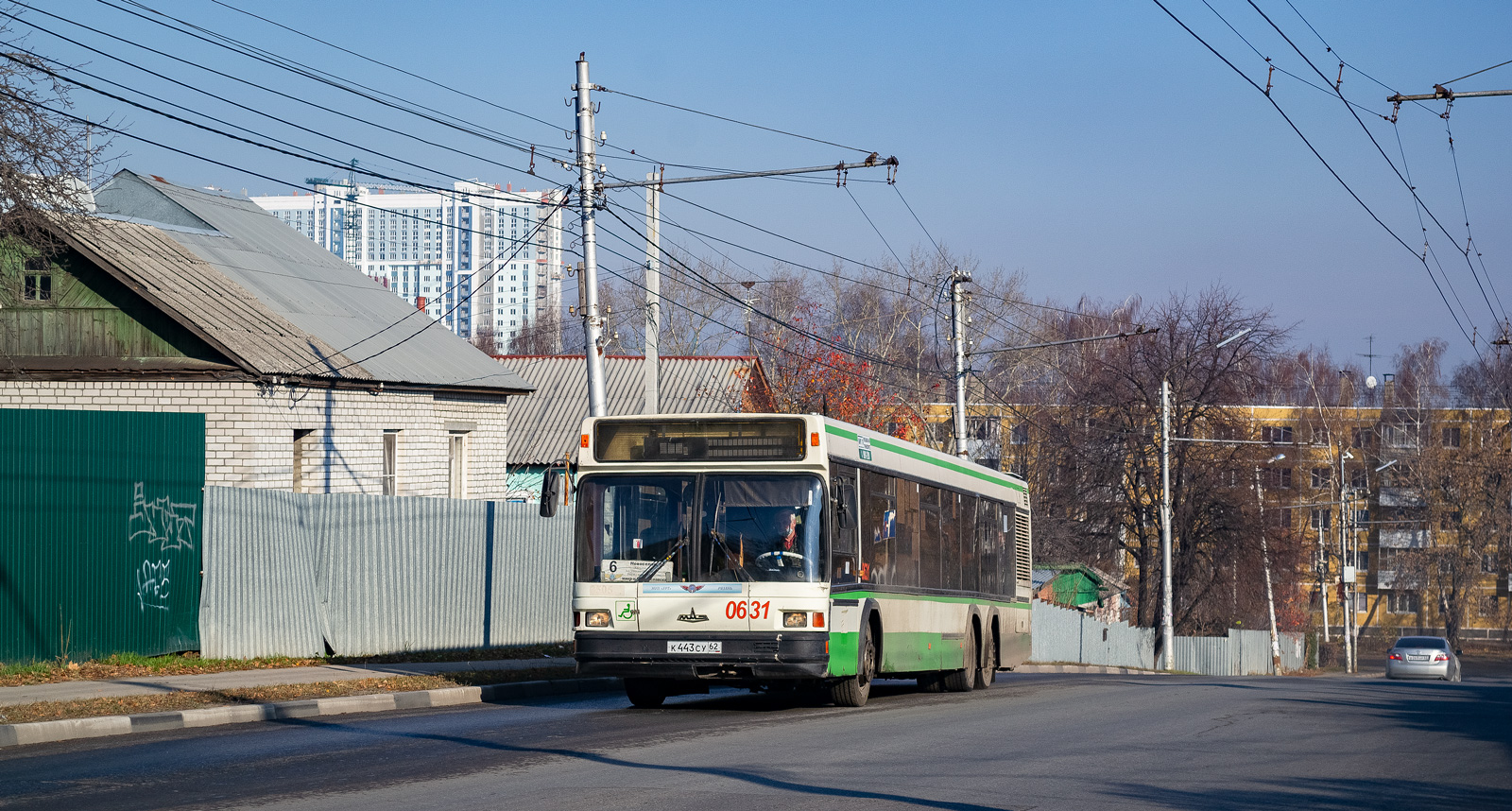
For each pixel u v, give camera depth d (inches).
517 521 950.4
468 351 1199.6
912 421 1713.8
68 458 649.6
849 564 608.1
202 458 719.7
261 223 1220.5
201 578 717.3
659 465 585.9
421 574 852.0
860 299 2662.4
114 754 419.5
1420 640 1945.1
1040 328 2768.2
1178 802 352.8
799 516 574.2
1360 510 3545.8
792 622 565.6
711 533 576.1
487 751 429.4
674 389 1728.6
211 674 663.8
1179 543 2021.4
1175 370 2018.9
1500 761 454.0
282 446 927.7
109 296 928.9
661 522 581.6
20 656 624.4
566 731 496.1
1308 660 2623.0
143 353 921.5
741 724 527.5
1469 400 3437.5
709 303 2775.6
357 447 1002.7
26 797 336.2
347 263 1246.9
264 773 378.6
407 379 1035.9
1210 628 2331.4
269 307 999.6
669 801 336.8
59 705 506.9
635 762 407.2
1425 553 3193.9
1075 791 366.3
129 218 1045.8
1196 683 988.6
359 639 804.6
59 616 642.8
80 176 819.4
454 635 880.9
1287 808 346.6
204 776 372.8
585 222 863.1
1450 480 3228.3
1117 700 719.7
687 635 569.6
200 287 965.2
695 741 463.8
